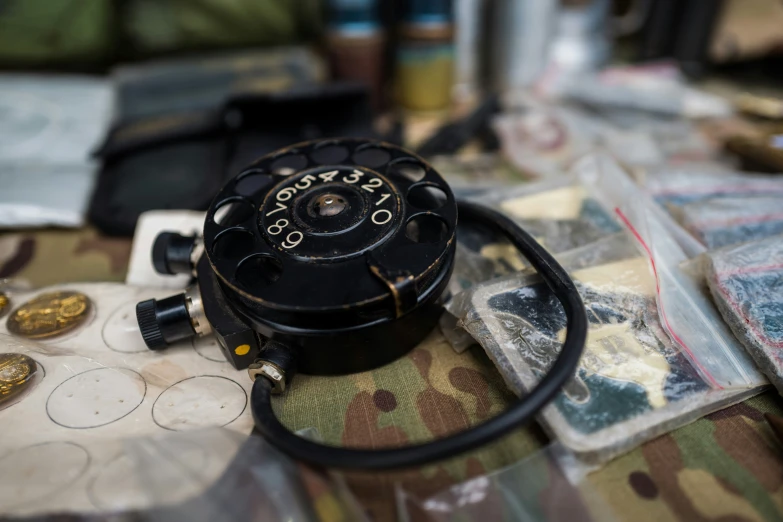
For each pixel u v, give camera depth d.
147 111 0.31
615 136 0.30
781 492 0.14
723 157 0.29
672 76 0.37
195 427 0.15
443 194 0.19
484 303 0.17
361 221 0.16
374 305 0.14
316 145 0.20
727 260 0.17
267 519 0.13
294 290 0.14
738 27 0.35
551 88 0.36
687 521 0.13
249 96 0.27
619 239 0.19
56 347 0.18
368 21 0.33
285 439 0.13
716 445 0.15
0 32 0.33
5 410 0.16
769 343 0.16
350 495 0.13
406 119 0.35
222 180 0.25
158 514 0.13
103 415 0.16
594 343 0.16
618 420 0.14
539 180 0.22
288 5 0.37
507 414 0.12
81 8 0.33
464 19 0.35
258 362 0.15
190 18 0.36
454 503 0.13
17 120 0.30
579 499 0.14
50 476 0.14
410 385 0.17
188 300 0.16
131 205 0.24
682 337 0.16
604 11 0.38
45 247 0.23
